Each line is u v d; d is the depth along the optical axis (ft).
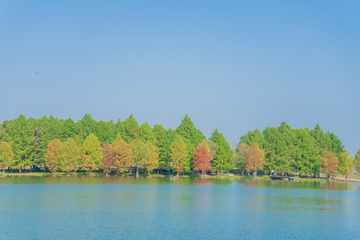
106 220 193.36
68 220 191.72
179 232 170.09
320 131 595.47
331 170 521.24
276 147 537.24
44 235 161.07
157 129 586.45
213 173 598.34
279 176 562.25
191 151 539.29
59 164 463.42
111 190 327.06
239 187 383.65
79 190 321.11
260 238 161.79
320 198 298.76
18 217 197.88
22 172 494.18
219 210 230.68
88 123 556.10
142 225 183.21
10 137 458.50
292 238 162.71
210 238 160.66
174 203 256.11
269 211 229.45
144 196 290.56
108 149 492.54
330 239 161.17
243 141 612.70
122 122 620.08
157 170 590.55
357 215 217.97
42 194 289.33
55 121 556.92
